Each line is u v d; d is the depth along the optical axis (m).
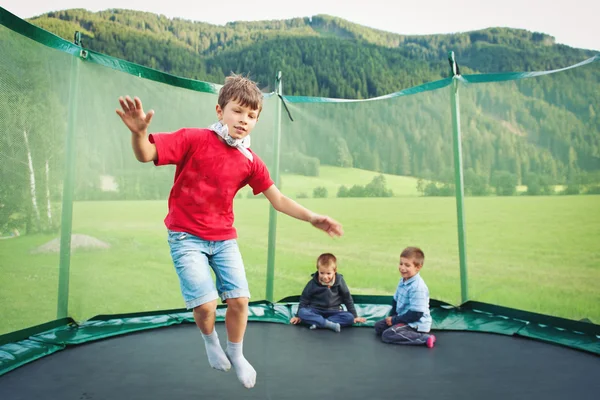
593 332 3.08
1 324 2.77
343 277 3.75
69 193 3.13
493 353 2.78
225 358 1.94
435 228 3.82
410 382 2.31
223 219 2.01
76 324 3.19
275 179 3.99
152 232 3.55
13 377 2.34
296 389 2.21
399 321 3.10
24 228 2.88
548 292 3.34
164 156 1.81
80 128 3.17
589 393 2.18
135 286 3.46
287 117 4.09
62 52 3.03
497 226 3.58
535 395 2.15
